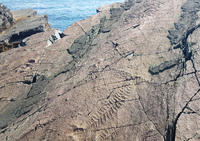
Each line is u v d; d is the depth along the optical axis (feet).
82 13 56.54
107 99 14.67
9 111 16.47
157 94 14.21
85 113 14.02
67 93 16.01
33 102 16.61
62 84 17.26
